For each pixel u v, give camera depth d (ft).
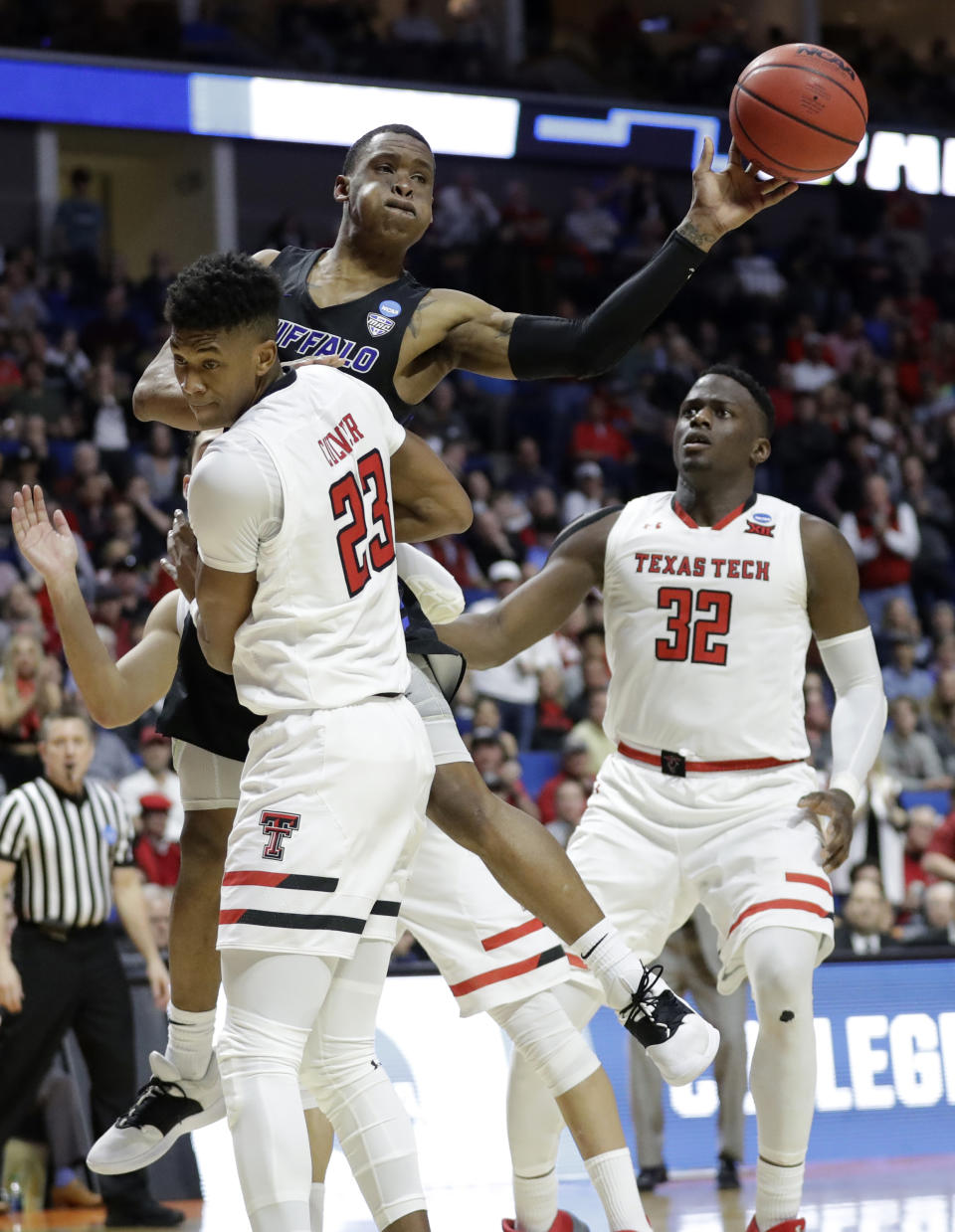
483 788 10.94
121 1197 18.81
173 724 11.43
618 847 13.97
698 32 64.95
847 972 22.85
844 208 62.03
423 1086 21.02
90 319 51.47
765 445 14.53
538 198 59.98
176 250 59.06
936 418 55.36
